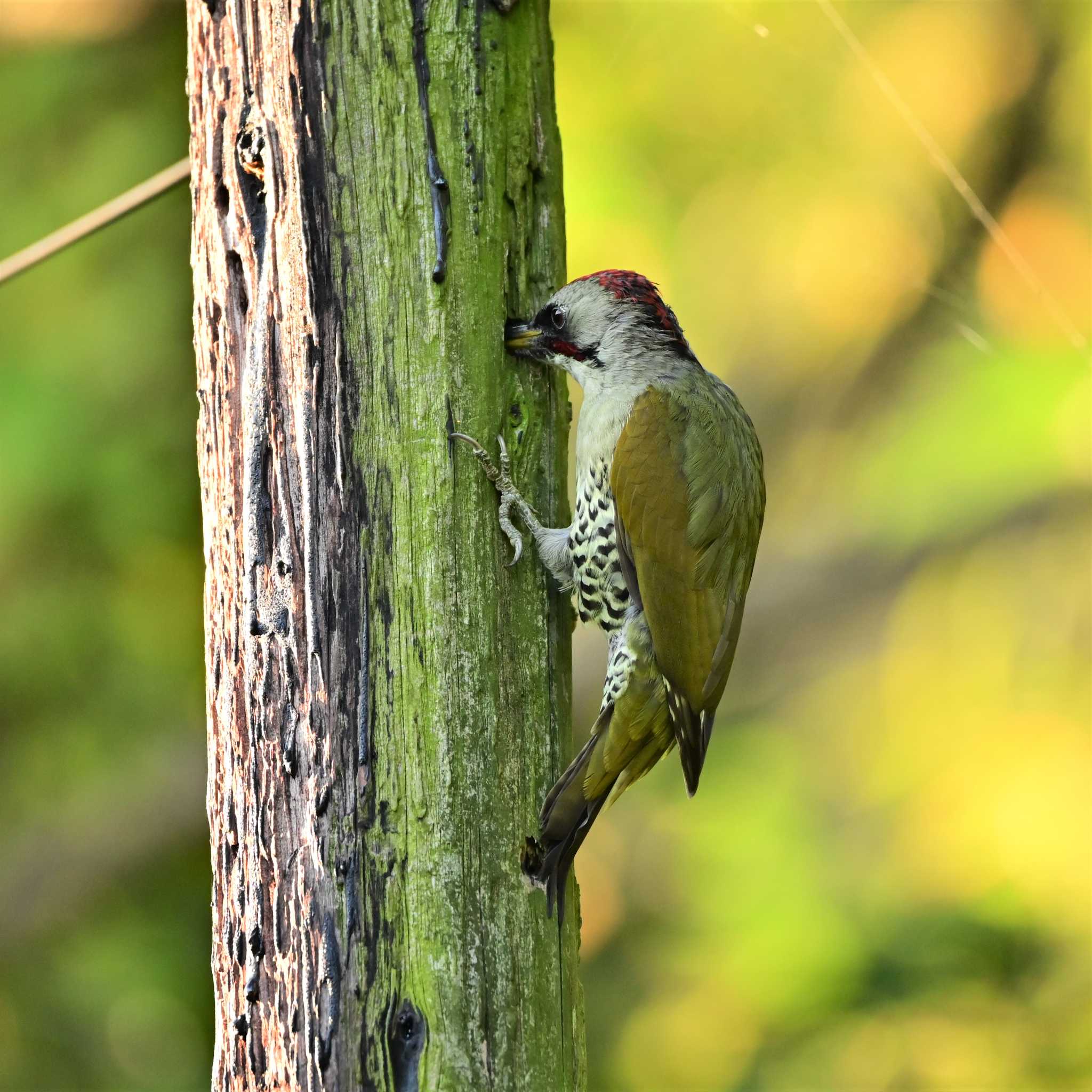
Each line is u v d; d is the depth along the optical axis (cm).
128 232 1144
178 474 1135
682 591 688
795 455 1491
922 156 1362
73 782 1221
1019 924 1216
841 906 1252
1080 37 1324
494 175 580
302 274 552
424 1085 521
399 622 548
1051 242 1346
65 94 1162
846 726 1421
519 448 591
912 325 1424
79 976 1182
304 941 536
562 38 1324
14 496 1114
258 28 561
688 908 1296
